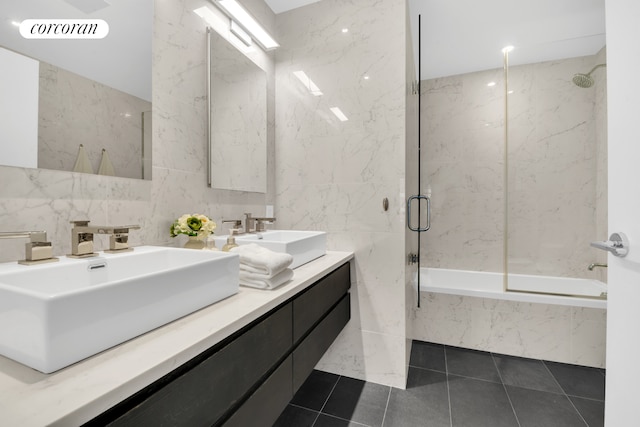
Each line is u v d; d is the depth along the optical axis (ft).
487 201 8.76
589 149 7.70
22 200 2.73
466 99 8.98
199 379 2.07
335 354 6.49
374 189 6.09
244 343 2.56
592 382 6.31
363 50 6.11
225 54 5.28
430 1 6.12
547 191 8.03
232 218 5.53
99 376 1.53
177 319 2.31
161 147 4.09
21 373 1.54
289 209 6.80
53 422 1.20
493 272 8.66
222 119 5.20
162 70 4.10
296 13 6.68
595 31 7.15
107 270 2.85
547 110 8.00
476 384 6.21
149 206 3.93
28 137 2.76
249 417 2.68
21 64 2.70
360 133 6.17
